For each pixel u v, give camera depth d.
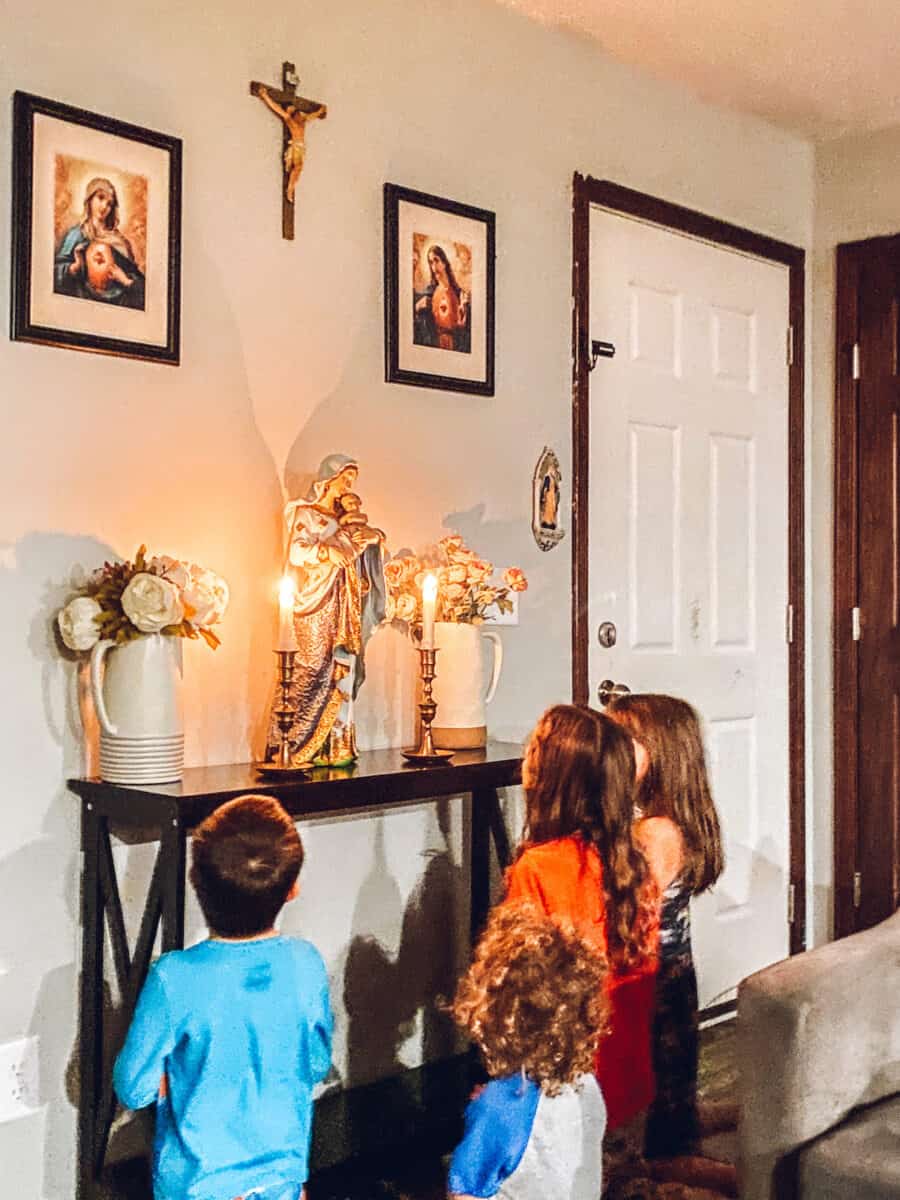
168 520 2.47
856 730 3.88
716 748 3.68
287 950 2.03
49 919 2.31
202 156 2.52
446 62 2.95
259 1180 1.96
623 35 3.20
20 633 2.27
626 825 2.26
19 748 2.27
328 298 2.72
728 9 3.04
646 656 3.47
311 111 2.65
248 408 2.59
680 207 3.52
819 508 3.96
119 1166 2.36
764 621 3.82
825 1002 2.07
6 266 2.25
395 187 2.82
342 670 2.51
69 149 2.31
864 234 3.86
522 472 3.12
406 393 2.87
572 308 3.25
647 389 3.46
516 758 2.68
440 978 2.94
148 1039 1.93
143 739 2.24
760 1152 2.05
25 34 2.27
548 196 3.18
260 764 2.44
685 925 2.46
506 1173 1.80
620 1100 2.28
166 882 2.14
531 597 3.15
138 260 2.40
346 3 2.75
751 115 3.72
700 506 3.62
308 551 2.46
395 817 2.85
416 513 2.89
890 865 3.81
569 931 1.91
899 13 3.05
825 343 3.94
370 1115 2.65
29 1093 2.29
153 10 2.44
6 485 2.25
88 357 2.36
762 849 3.81
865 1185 1.92
